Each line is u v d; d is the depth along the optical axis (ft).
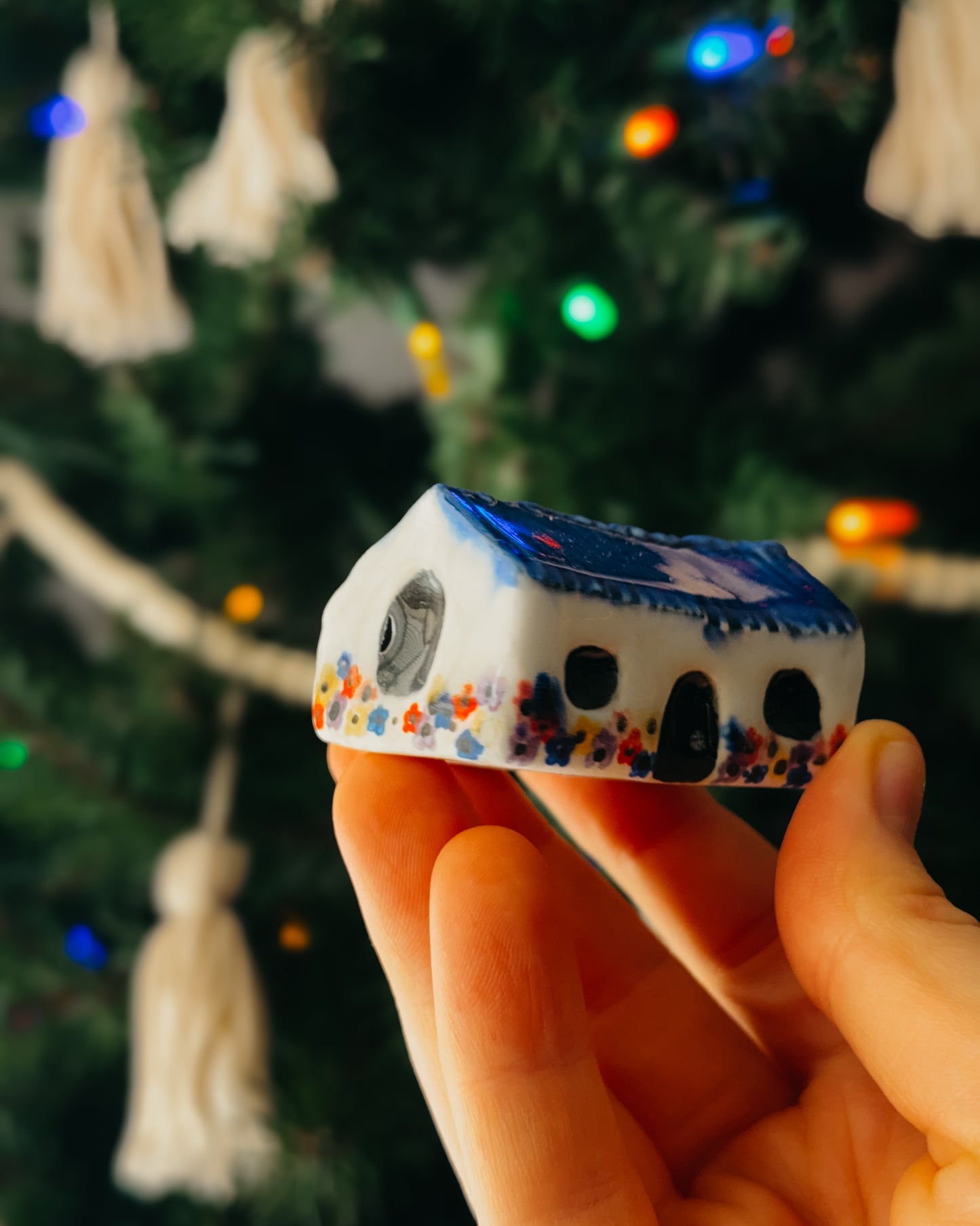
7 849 1.12
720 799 0.91
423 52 0.85
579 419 0.90
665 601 0.44
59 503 1.10
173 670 1.03
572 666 0.41
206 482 1.08
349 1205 0.89
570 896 0.57
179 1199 1.06
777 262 0.87
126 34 0.97
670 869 0.60
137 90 0.95
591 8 0.82
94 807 0.97
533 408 0.93
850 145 0.89
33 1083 1.10
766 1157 0.48
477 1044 0.39
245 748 1.03
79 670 1.10
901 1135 0.45
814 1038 0.53
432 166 0.89
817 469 0.98
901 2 0.74
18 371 1.09
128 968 1.03
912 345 0.95
